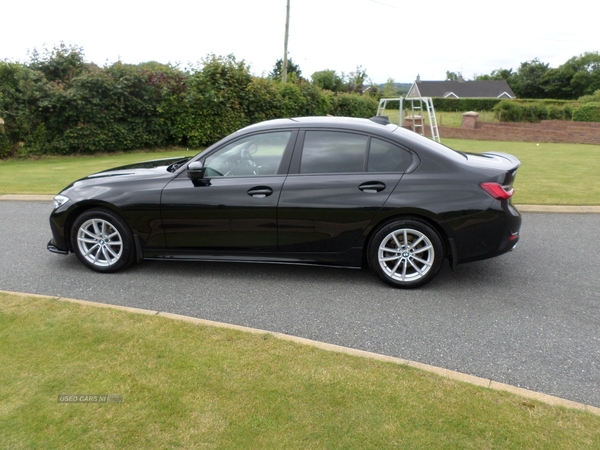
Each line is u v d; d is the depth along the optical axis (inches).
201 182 182.7
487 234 168.9
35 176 437.1
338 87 1907.0
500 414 99.2
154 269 200.4
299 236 178.5
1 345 126.1
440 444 90.4
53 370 114.3
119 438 92.0
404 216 172.7
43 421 96.5
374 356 122.6
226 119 764.6
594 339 139.3
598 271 195.6
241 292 175.3
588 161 544.7
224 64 765.9
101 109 656.4
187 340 129.6
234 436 92.4
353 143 176.9
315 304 164.6
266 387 107.9
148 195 185.0
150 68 748.0
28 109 604.4
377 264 176.7
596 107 1144.2
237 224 181.0
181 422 96.3
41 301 155.3
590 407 102.8
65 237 196.9
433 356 129.3
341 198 172.7
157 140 722.8
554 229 256.5
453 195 167.6
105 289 177.6
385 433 93.1
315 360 119.8
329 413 99.0
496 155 204.5
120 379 110.7
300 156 178.5
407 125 1067.3
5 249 225.8
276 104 840.3
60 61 651.5
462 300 167.8
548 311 158.6
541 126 1055.6
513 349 133.4
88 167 511.2
